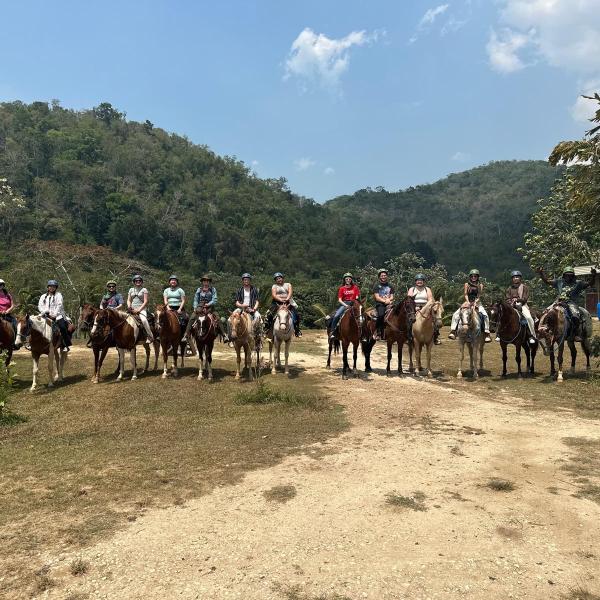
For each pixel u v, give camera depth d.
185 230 82.38
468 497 5.24
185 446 7.05
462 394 10.40
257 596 3.59
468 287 12.95
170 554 4.18
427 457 6.52
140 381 11.63
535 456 6.49
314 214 127.75
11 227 57.19
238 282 56.38
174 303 12.90
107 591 3.68
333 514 4.88
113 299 12.80
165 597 3.60
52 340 11.44
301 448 6.92
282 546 4.29
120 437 7.57
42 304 11.80
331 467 6.18
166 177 106.69
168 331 11.75
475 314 12.10
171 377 12.02
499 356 16.09
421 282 12.88
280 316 12.25
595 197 10.97
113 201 81.75
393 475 5.89
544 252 26.05
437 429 7.83
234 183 124.94
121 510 5.02
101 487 5.61
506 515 4.81
